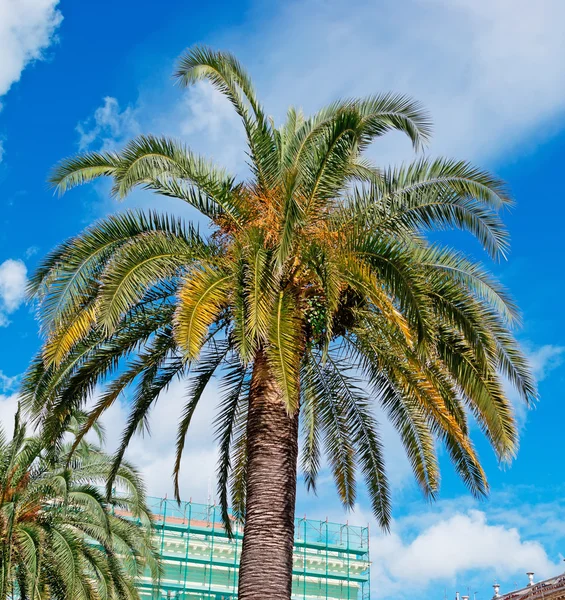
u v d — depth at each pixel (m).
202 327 11.44
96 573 23.45
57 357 12.06
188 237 13.41
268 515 12.30
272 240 12.81
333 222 13.26
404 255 12.12
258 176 13.84
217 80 13.73
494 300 13.77
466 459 14.76
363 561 55.53
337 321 13.88
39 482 21.80
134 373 14.93
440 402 13.78
